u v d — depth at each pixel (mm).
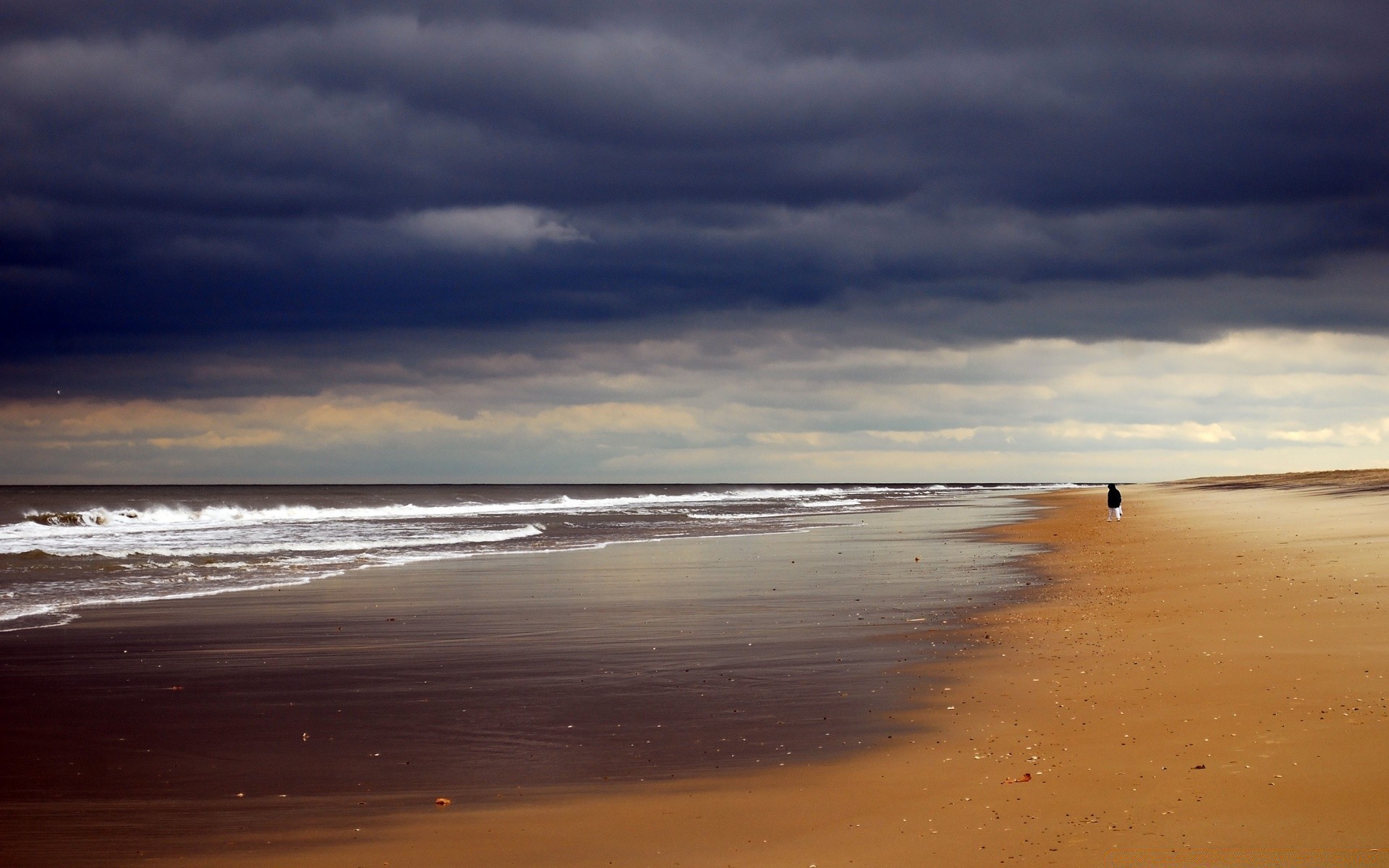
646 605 18219
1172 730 8711
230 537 38469
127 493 156750
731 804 7383
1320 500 47000
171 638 14914
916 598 18453
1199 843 6195
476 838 6828
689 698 10852
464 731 9641
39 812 7469
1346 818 6465
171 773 8438
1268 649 11672
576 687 11484
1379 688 9555
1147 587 18266
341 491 188750
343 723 9992
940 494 113438
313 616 17062
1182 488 88000
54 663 13055
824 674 11938
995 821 6816
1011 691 10641
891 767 8188
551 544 34344
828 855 6328
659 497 115500
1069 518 46688
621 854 6465
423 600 19156
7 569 25281
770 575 23141
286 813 7391
